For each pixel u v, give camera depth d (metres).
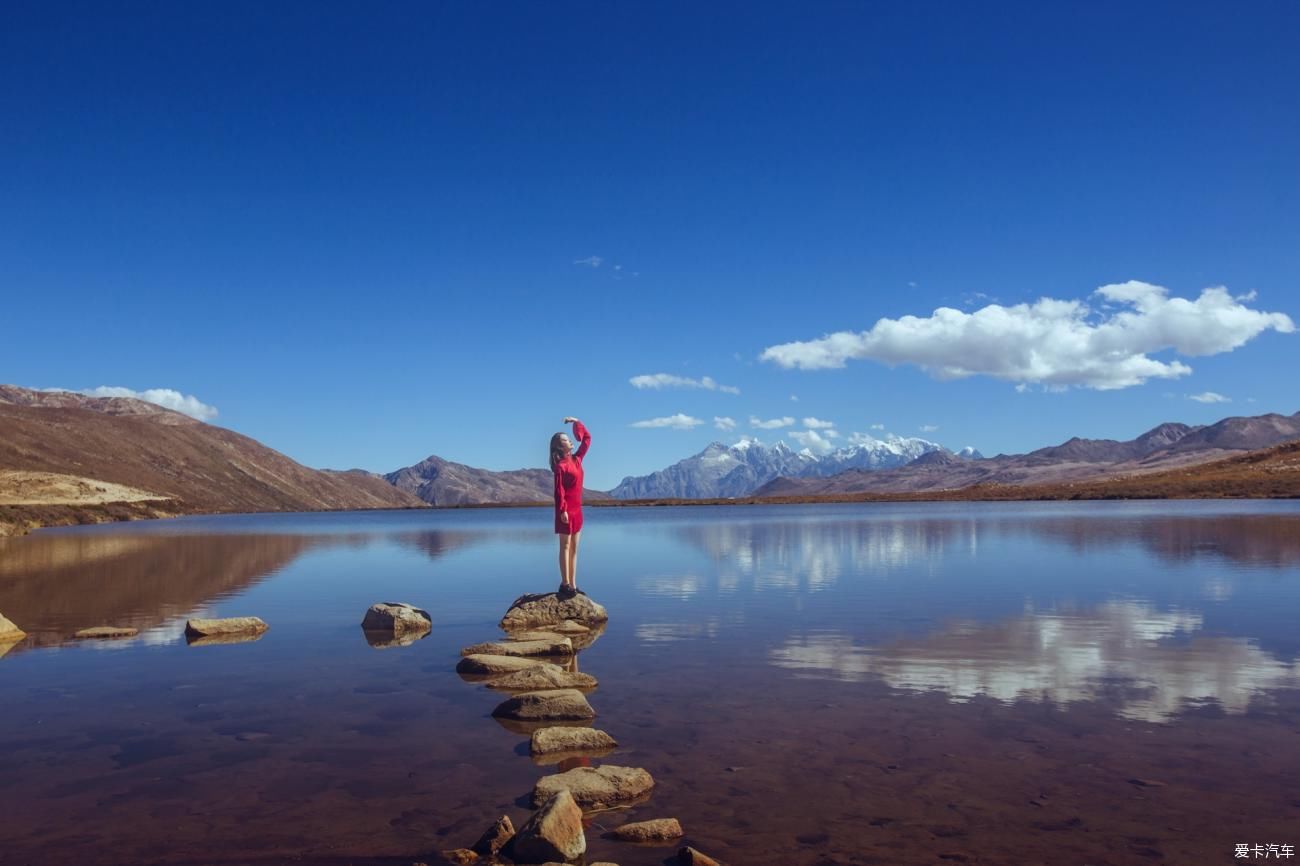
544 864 5.58
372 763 7.64
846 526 52.22
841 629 13.97
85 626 15.37
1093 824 6.10
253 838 6.08
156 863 5.70
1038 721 8.56
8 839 6.08
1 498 82.12
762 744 7.96
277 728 8.76
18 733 8.62
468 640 13.96
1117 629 13.58
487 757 7.77
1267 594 17.34
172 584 22.45
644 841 5.94
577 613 15.51
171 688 10.52
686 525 58.94
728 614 15.85
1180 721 8.51
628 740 8.13
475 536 50.06
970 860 5.58
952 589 19.03
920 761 7.43
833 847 5.80
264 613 17.03
